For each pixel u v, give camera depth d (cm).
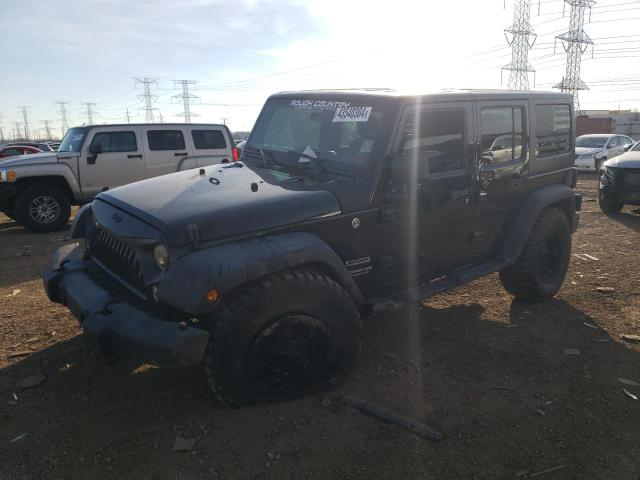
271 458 281
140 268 311
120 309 303
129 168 1049
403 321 482
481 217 448
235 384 307
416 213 387
